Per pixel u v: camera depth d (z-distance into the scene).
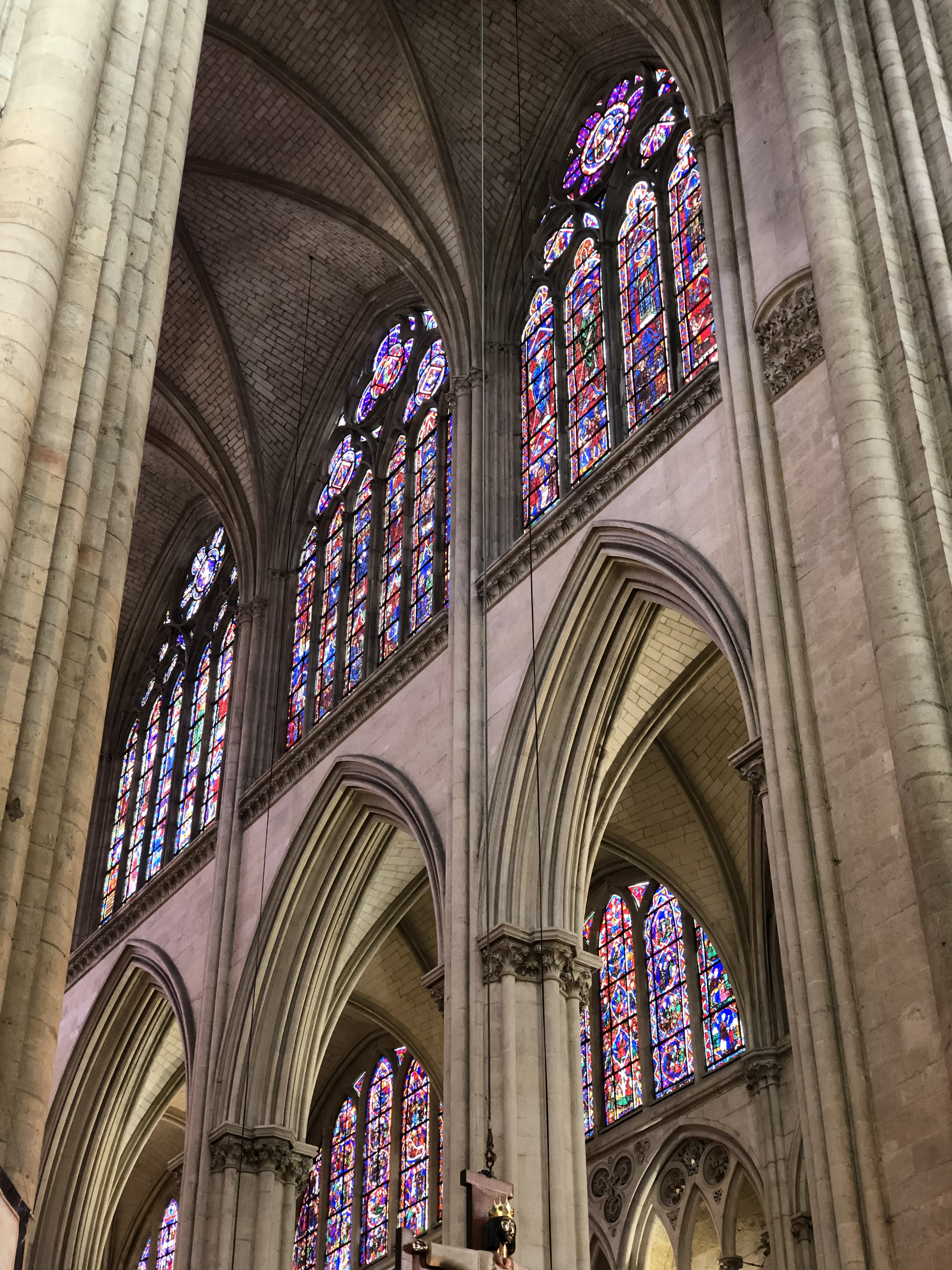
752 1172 25.45
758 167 20.83
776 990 26.62
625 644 22.55
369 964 28.53
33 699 12.06
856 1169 13.96
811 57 19.03
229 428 33.28
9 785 11.60
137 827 34.84
